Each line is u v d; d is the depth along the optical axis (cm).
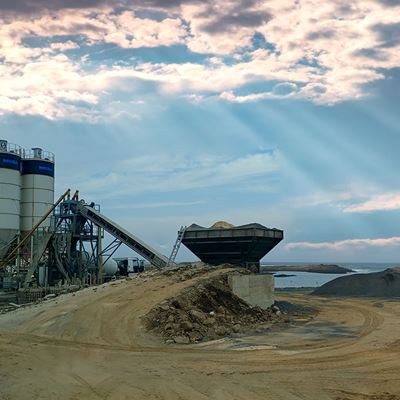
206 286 4169
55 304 4156
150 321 3409
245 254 5534
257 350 2891
